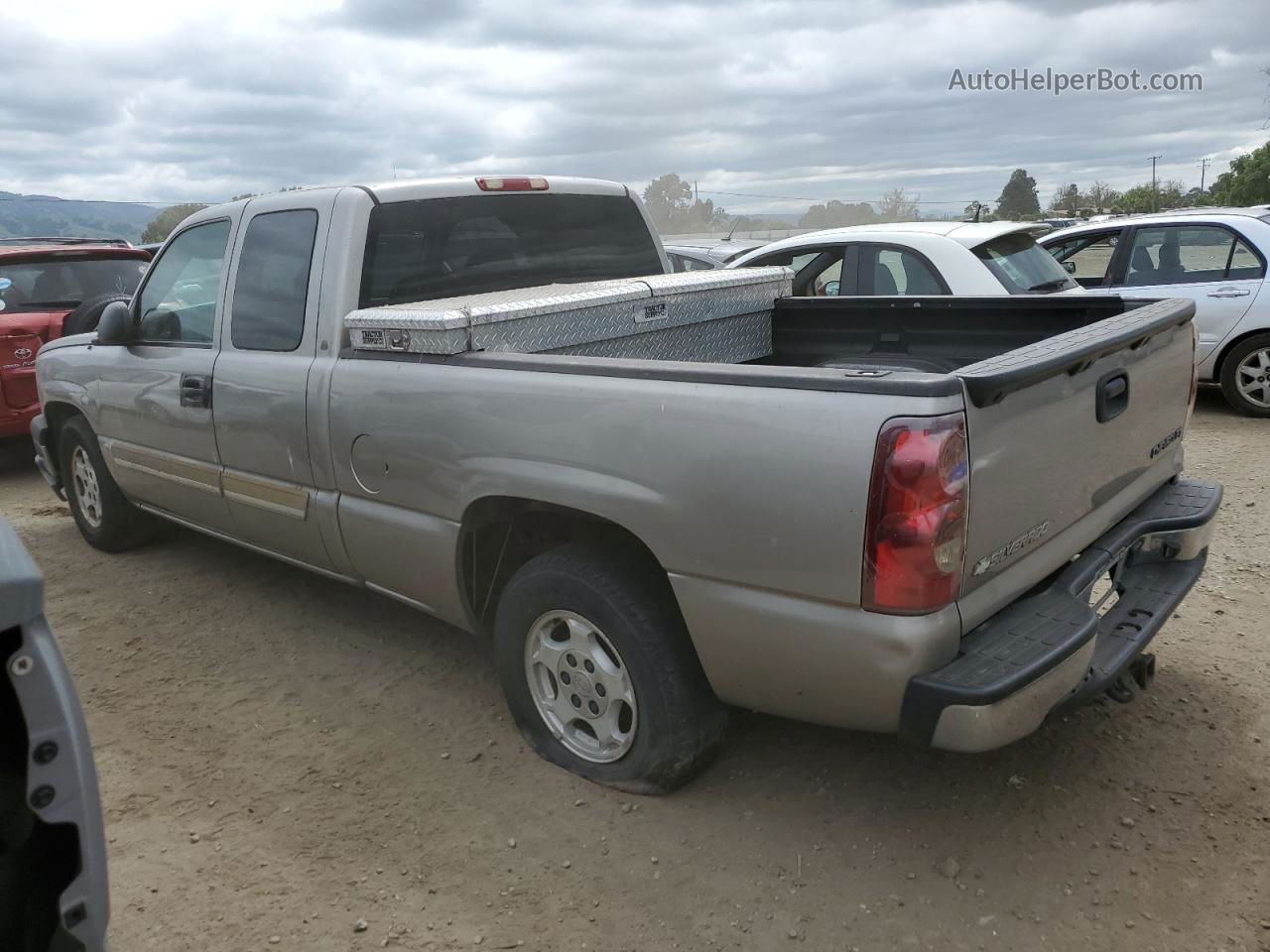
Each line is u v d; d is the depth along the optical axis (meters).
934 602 2.31
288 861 2.89
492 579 3.47
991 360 2.51
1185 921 2.50
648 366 2.70
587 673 3.08
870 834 2.89
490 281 4.11
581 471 2.83
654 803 3.06
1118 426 2.95
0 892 1.68
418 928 2.60
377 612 4.65
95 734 3.66
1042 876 2.69
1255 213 7.93
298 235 3.82
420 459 3.29
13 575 1.58
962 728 2.30
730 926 2.56
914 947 2.46
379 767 3.36
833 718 2.58
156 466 4.71
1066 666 2.43
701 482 2.56
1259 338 7.82
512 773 3.28
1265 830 2.82
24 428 7.38
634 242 4.71
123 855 2.95
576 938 2.54
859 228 7.09
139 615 4.75
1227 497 5.86
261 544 4.31
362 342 3.51
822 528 2.37
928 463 2.23
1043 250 7.05
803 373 2.44
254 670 4.12
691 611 2.68
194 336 4.36
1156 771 3.12
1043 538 2.69
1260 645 3.92
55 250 7.83
